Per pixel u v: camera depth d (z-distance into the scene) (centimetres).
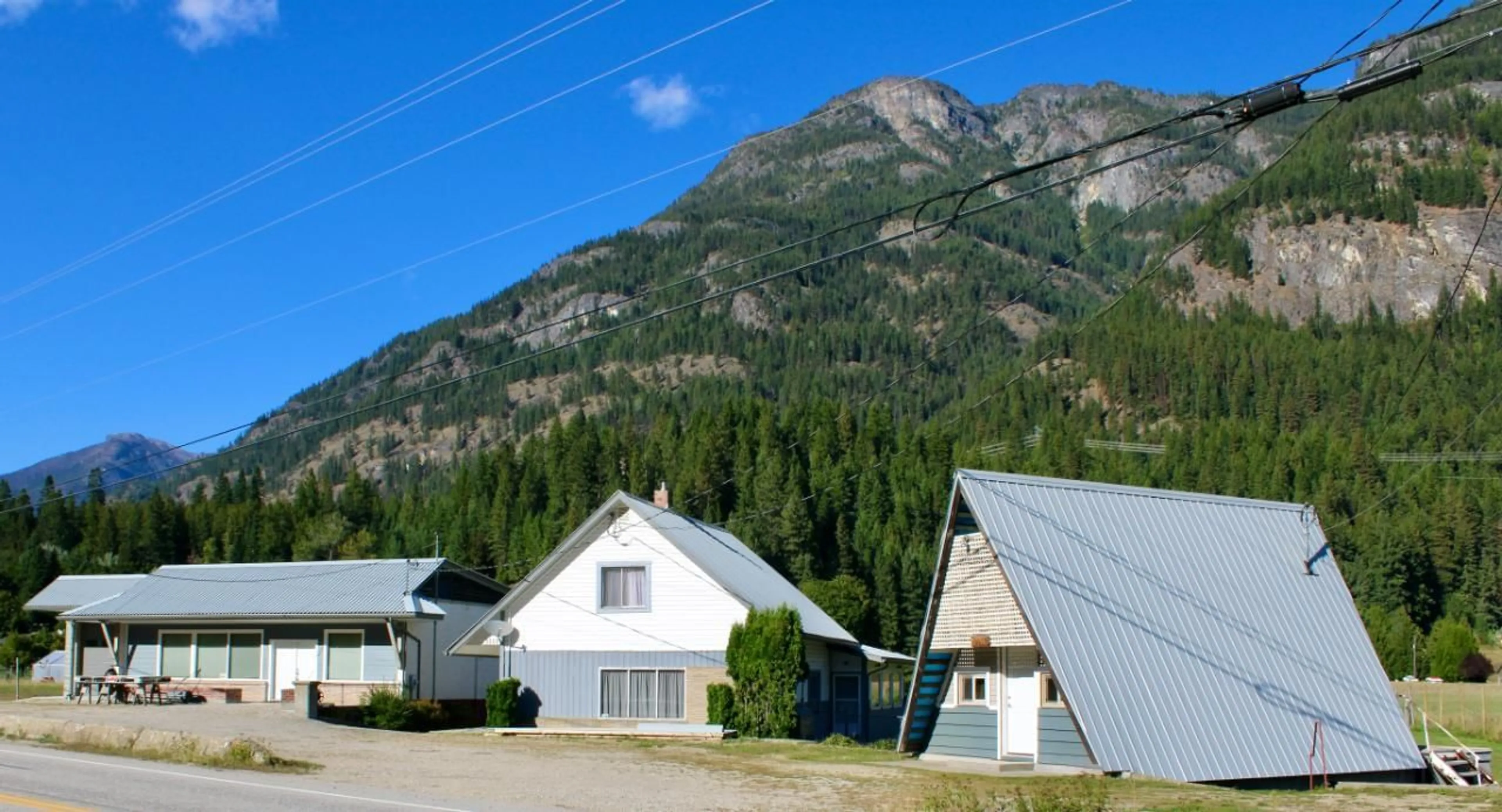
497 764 2380
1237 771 2316
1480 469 13050
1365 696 2622
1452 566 11188
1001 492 2559
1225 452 14325
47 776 1908
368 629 4278
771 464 11025
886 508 11038
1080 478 13238
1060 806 1630
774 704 3294
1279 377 18350
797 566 9269
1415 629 8956
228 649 4428
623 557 3622
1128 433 16450
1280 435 15025
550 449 13362
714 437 12675
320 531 10619
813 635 3519
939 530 10719
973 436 15688
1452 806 1845
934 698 2678
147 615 4428
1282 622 2659
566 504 11825
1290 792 2097
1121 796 1931
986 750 2559
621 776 2175
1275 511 2934
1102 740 2241
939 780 2156
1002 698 2548
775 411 14575
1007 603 2502
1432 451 13912
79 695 4219
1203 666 2466
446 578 4578
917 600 8762
